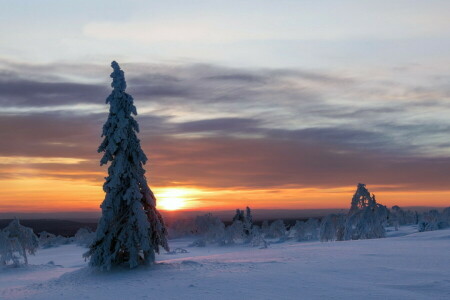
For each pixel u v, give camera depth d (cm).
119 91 2959
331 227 5772
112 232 2841
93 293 2019
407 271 1991
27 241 4622
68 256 6450
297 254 3009
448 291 1529
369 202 5584
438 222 6444
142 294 1850
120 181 2908
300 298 1530
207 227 9456
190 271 2488
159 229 2977
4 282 3347
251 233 8419
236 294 1659
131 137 2981
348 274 1988
